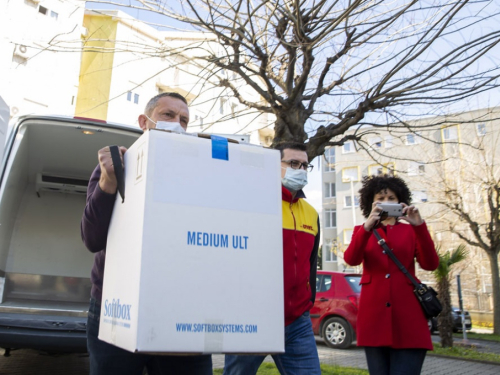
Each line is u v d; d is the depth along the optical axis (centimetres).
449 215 2197
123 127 521
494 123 1941
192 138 164
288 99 642
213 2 631
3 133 473
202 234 157
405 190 364
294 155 320
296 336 292
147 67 2370
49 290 674
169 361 207
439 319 962
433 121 852
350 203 3741
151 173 155
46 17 1822
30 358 635
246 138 227
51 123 508
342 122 653
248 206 168
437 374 685
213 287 156
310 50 602
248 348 157
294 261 296
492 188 1717
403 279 319
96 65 2250
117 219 183
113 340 164
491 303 2572
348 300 944
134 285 149
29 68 1781
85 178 691
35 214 694
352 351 899
